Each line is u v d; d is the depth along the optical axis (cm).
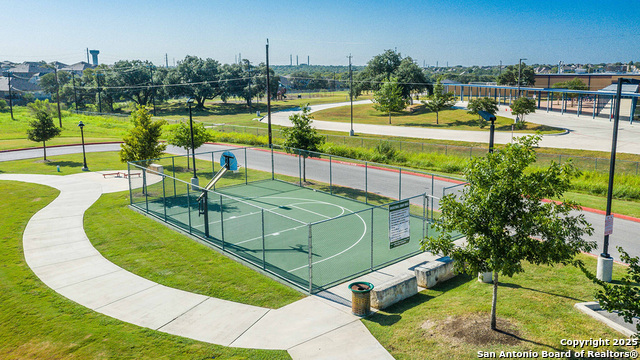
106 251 1808
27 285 1496
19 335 1188
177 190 2850
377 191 2828
